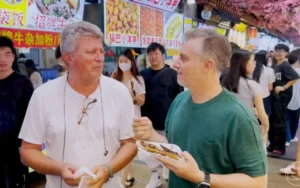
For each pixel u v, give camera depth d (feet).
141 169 12.64
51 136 4.69
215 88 4.01
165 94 10.33
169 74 10.36
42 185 11.11
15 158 7.15
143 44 13.52
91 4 11.18
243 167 3.72
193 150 4.02
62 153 4.69
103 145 4.82
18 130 7.05
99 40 4.51
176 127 4.35
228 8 25.73
